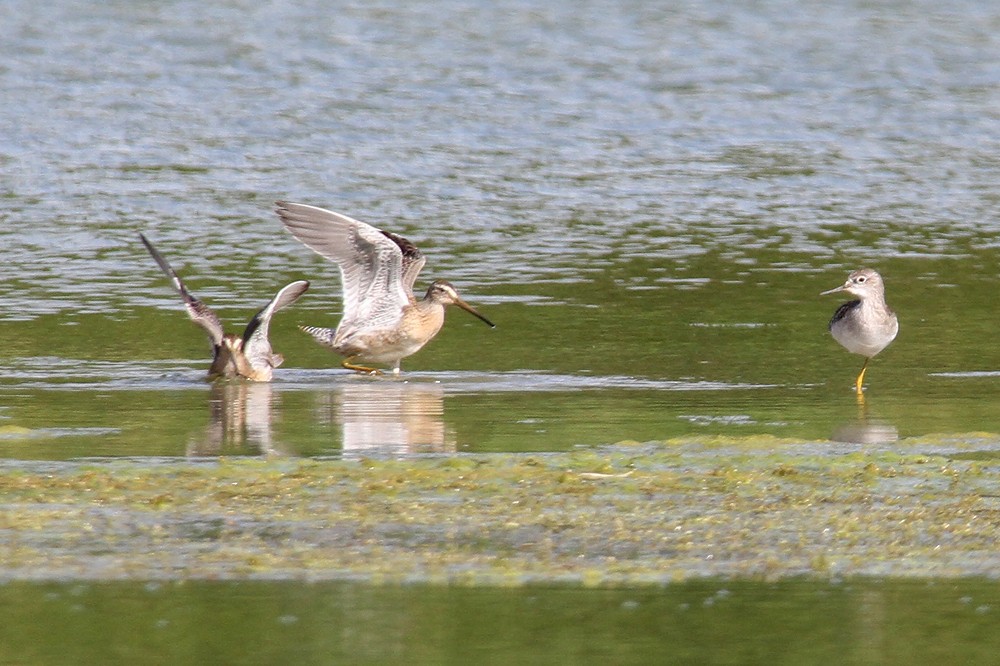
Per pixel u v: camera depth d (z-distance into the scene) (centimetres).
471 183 3158
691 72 4362
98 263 2500
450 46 4594
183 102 3834
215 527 1142
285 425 1511
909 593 1022
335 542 1112
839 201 3094
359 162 3312
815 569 1068
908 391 1727
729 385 1761
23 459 1338
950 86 4284
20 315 2138
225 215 2866
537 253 2630
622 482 1279
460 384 1762
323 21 4884
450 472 1304
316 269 2498
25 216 2814
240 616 969
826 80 4325
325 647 922
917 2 5516
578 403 1641
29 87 3934
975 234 2831
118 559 1070
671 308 2259
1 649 912
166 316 2158
